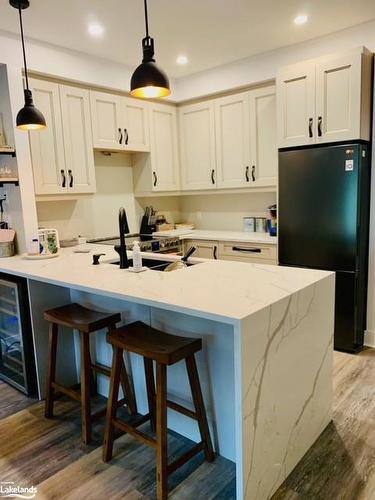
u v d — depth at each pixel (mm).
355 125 2893
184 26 2865
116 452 2004
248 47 3340
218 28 2926
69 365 2734
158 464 1661
